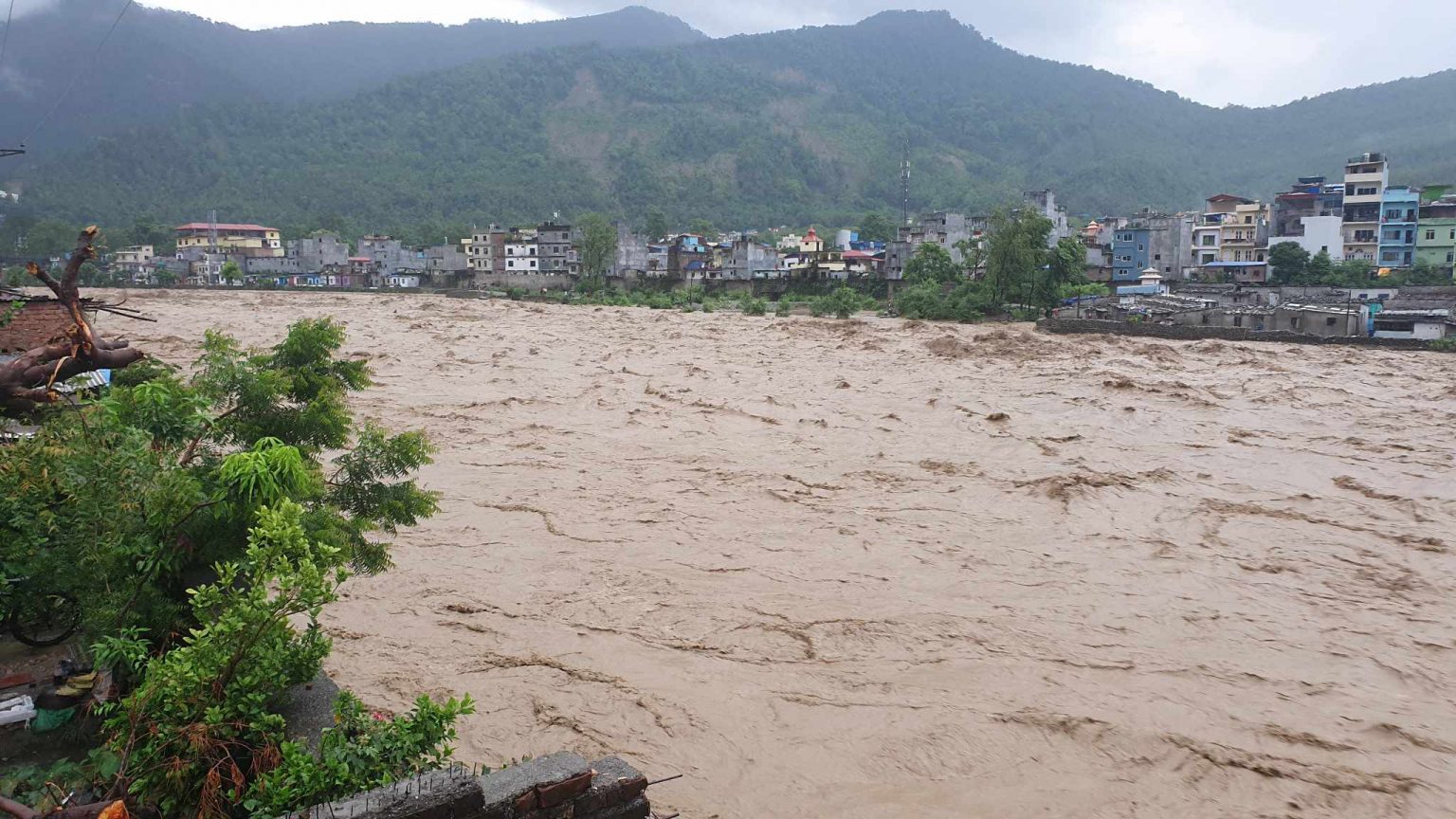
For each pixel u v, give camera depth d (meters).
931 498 26.42
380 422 34.84
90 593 8.48
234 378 12.41
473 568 20.39
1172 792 12.98
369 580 19.42
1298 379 46.69
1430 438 34.53
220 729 7.04
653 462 30.03
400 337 64.06
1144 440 34.25
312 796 6.71
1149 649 17.17
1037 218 76.44
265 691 7.43
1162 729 14.48
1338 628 18.20
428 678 15.44
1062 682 15.91
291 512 7.84
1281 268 83.06
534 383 44.97
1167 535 23.59
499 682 15.42
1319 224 86.69
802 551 21.94
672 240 136.62
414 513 13.80
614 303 99.12
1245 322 63.69
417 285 125.44
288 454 9.21
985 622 18.20
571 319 79.06
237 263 133.62
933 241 107.00
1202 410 39.53
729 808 12.41
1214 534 23.70
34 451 9.26
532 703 14.77
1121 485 27.61
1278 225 93.38
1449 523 24.72
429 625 17.47
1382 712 15.13
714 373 49.12
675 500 25.81
